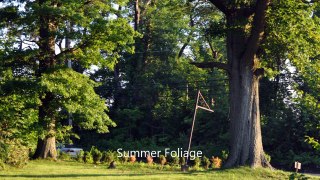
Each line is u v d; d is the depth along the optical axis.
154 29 51.34
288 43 20.88
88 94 22.66
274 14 19.97
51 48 23.20
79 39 22.80
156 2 51.12
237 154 20.52
